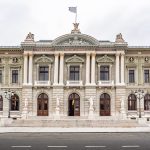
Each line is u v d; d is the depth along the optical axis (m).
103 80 83.94
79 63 83.88
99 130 53.84
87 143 34.19
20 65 85.00
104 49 83.88
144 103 84.00
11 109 84.12
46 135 44.69
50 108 82.75
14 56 85.25
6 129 56.16
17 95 84.56
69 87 82.94
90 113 79.06
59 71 83.44
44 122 68.44
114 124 66.62
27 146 31.50
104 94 83.50
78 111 83.00
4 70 85.19
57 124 66.12
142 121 68.81
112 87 82.94
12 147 30.75
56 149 29.42
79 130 53.91
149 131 52.16
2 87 84.56
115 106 82.69
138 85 84.44
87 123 66.69
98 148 30.14
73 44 83.25
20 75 84.94
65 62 84.00
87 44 83.25
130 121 70.00
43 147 30.77
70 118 79.44
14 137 41.38
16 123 68.06
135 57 85.00
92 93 82.56
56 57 83.50
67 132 50.16
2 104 84.19
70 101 83.38
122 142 35.28
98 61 83.81
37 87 83.19
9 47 84.62
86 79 83.00
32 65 83.81
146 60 85.06
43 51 83.94
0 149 29.31
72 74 84.19
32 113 82.81
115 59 84.00
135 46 84.88
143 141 36.34
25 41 83.44
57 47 83.25
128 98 84.31
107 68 84.56
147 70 85.19
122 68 83.31
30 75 83.38
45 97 83.56
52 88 83.19
